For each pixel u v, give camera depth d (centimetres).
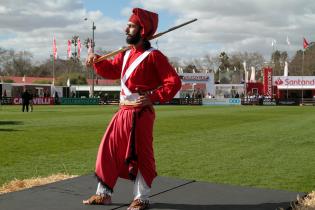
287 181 891
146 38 535
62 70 12288
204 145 1440
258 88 7625
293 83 7112
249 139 1625
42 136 1658
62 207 541
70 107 4888
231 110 4262
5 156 1173
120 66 557
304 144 1485
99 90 7988
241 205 558
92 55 562
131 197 592
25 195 595
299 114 3472
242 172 983
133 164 522
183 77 7612
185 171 986
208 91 7606
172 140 1578
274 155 1233
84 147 1356
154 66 525
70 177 762
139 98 520
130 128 520
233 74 8956
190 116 3117
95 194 567
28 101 3709
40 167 1014
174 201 574
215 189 637
